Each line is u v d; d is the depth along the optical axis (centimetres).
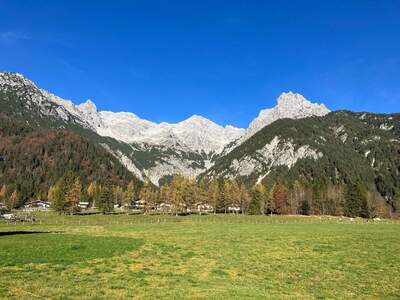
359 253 4747
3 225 10812
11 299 2383
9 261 3594
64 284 2847
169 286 2923
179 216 17238
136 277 3206
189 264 3891
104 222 12669
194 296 2611
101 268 3506
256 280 3281
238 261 4131
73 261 3744
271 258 4353
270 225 10350
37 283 2833
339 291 2970
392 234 7069
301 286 3112
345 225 10431
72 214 17562
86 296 2525
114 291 2709
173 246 5069
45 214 17838
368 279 3381
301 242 5725
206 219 15000
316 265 3984
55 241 5144
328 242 5741
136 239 5709
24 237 5719
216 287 2933
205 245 5278
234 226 9769
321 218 16462
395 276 3503
